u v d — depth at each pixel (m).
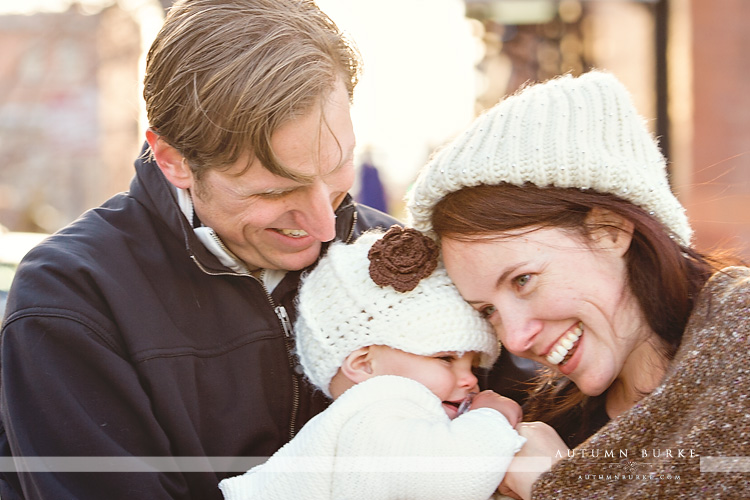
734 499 1.22
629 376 1.54
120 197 1.81
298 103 1.46
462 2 5.39
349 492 1.53
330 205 1.59
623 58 5.87
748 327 1.29
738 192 5.45
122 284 1.61
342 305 1.69
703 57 5.80
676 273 1.44
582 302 1.45
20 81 10.64
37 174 10.91
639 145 1.48
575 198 1.44
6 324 1.55
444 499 1.48
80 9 10.07
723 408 1.25
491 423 1.54
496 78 5.63
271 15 1.53
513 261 1.46
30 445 1.49
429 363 1.67
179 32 1.55
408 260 1.63
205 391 1.64
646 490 1.27
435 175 1.52
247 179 1.53
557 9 5.49
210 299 1.69
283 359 1.73
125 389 1.52
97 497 1.47
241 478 1.59
